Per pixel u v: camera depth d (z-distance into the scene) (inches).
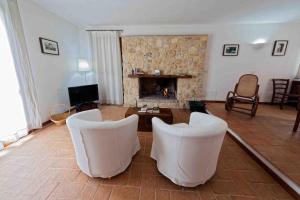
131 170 68.2
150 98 167.9
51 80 124.0
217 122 55.8
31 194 54.9
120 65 169.9
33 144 88.0
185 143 50.5
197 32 159.9
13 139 89.5
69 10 118.6
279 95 168.6
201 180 57.2
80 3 105.6
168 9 117.3
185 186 58.5
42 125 112.7
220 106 160.7
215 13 126.2
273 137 92.1
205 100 178.4
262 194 55.9
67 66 146.6
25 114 97.1
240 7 113.7
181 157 53.4
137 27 161.0
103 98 179.3
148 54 159.6
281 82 165.9
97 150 56.1
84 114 70.6
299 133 97.4
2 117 83.5
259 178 63.7
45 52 115.4
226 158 77.0
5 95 84.3
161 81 179.8
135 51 159.6
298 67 163.3
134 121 64.8
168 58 159.3
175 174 57.1
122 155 62.2
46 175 64.2
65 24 142.5
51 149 83.3
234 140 95.0
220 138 53.3
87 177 63.5
